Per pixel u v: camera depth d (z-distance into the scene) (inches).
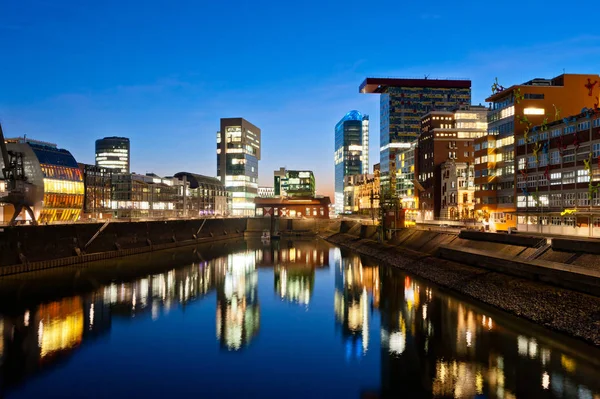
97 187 5787.4
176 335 1955.0
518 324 1967.3
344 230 7283.5
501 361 1566.2
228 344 1844.2
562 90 3993.6
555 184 3430.1
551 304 2005.4
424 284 2984.7
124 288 2876.5
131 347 1791.3
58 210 4579.2
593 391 1331.2
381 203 5132.9
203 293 2819.9
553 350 1638.8
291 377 1515.7
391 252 4335.6
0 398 1342.3
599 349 1617.9
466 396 1338.6
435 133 6067.9
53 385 1433.3
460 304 2378.2
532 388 1360.7
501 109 4234.7
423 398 1342.3
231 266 4069.9
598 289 1904.5
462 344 1754.4
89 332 1958.7
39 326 2018.9
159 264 4040.4
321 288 3019.2
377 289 2901.1
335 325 2111.2
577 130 3233.3
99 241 4254.4
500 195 4210.1
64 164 4704.7
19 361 1621.6
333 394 1386.6
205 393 1395.2
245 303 2571.4
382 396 1360.7
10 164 3846.0
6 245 3129.9
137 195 6732.3
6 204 4092.0
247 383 1469.0
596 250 2097.7
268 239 7308.1
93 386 1430.9
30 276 3112.7
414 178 6697.8
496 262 2679.6
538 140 3663.9
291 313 2345.0
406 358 1659.7
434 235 3924.7
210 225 7165.4
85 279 3120.1
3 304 2363.4
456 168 5374.0
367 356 1694.1
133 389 1414.9
